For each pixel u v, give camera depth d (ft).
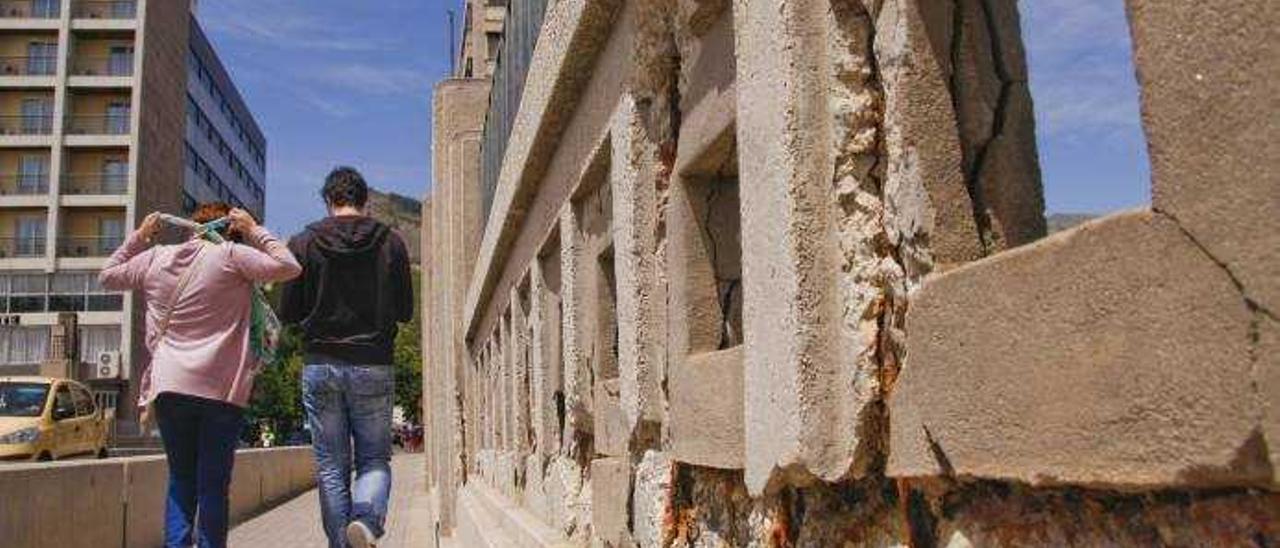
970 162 8.17
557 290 23.67
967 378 7.08
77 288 215.10
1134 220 5.73
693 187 12.69
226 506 19.84
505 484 33.30
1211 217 5.29
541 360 24.30
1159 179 5.57
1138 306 5.70
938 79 8.12
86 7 216.13
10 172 214.90
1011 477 6.61
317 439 20.93
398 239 21.67
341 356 20.84
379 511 20.49
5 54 214.28
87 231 217.15
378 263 21.18
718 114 11.28
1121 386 5.79
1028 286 6.51
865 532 8.86
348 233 21.01
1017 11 8.53
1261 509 5.34
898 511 8.32
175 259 19.98
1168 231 5.53
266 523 55.57
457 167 53.67
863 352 8.38
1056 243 6.29
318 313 20.93
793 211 8.77
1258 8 5.04
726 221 12.71
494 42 80.69
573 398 18.98
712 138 11.47
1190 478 5.40
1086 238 6.06
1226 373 5.22
